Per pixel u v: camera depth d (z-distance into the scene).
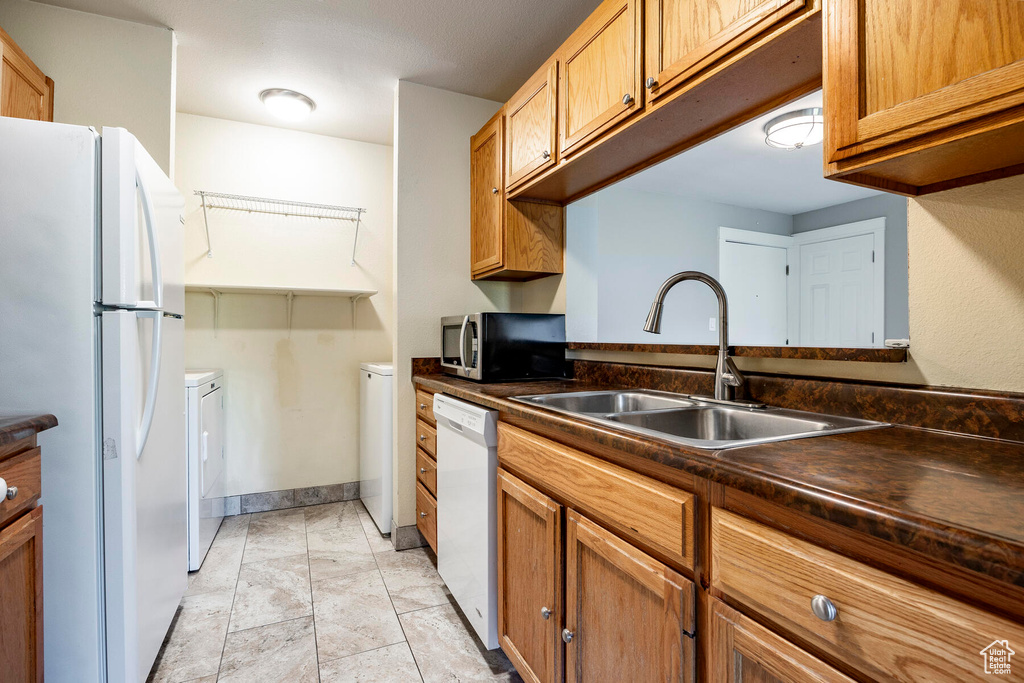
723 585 0.70
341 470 3.07
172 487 1.58
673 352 1.62
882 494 0.54
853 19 0.76
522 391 1.67
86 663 1.14
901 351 1.00
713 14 1.07
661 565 0.81
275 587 1.98
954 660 0.45
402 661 1.53
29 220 1.13
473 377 2.06
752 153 1.33
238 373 2.82
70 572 1.13
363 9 1.87
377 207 3.14
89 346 1.16
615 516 0.92
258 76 2.35
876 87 0.73
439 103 2.48
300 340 2.96
